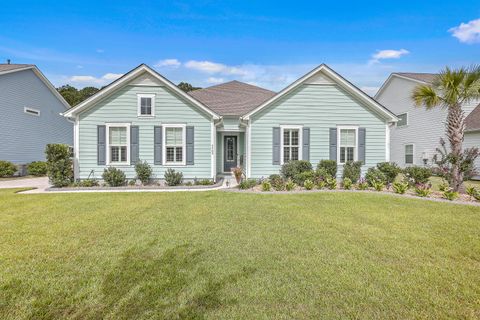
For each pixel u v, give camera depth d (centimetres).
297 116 1295
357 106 1306
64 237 490
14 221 598
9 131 1803
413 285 322
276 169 1291
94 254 412
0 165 1648
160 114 1250
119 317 266
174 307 281
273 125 1289
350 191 998
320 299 294
